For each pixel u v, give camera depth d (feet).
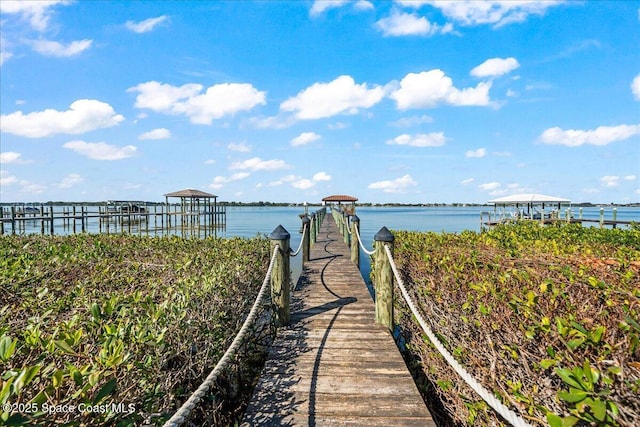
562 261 11.66
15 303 10.17
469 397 8.72
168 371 7.67
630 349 5.46
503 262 11.87
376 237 14.42
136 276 13.82
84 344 7.02
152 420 6.20
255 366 13.38
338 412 8.61
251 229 127.75
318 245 39.55
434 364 11.03
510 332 7.27
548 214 83.61
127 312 8.38
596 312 7.16
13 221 65.72
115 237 25.43
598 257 12.68
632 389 4.96
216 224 132.57
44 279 12.50
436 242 18.07
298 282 21.62
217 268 13.52
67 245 20.06
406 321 14.01
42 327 8.20
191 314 8.96
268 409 8.73
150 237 25.02
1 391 4.12
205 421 8.86
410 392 9.51
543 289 7.97
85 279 12.80
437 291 10.62
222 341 9.65
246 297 13.07
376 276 14.57
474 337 8.64
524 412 6.58
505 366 7.42
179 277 13.08
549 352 6.06
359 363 11.12
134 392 6.25
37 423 4.50
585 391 5.01
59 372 4.90
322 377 10.27
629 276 9.27
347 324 14.46
